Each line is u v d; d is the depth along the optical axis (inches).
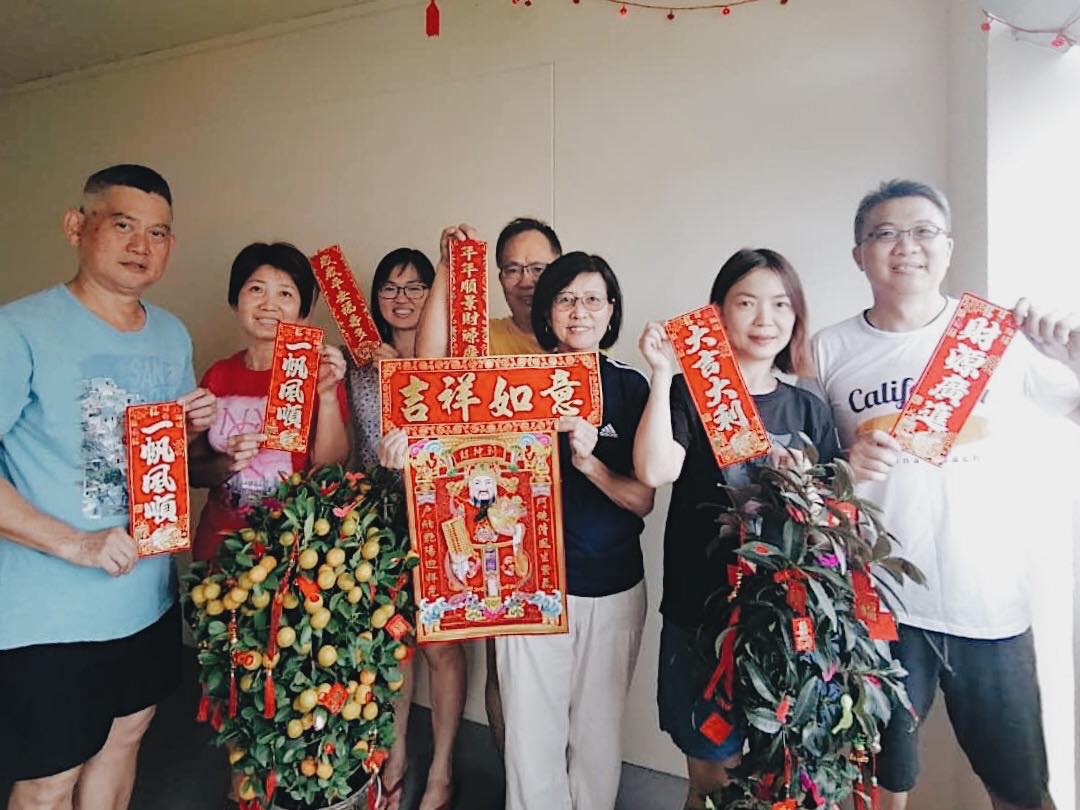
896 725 60.5
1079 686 56.4
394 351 80.1
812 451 53.2
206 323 104.3
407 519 62.2
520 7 83.6
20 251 119.0
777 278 61.6
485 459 62.5
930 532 59.9
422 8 88.4
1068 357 52.9
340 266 80.2
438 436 62.5
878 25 70.2
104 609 58.7
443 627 61.7
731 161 75.5
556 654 64.2
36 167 116.7
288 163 97.3
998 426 59.0
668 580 63.4
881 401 61.1
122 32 100.3
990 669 59.2
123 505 59.2
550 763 64.9
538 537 62.2
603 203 80.7
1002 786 60.2
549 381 62.6
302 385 65.7
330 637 55.4
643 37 78.4
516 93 84.1
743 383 57.1
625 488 64.2
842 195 71.8
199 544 77.8
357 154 93.0
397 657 58.2
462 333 64.9
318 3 92.1
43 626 56.4
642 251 79.2
